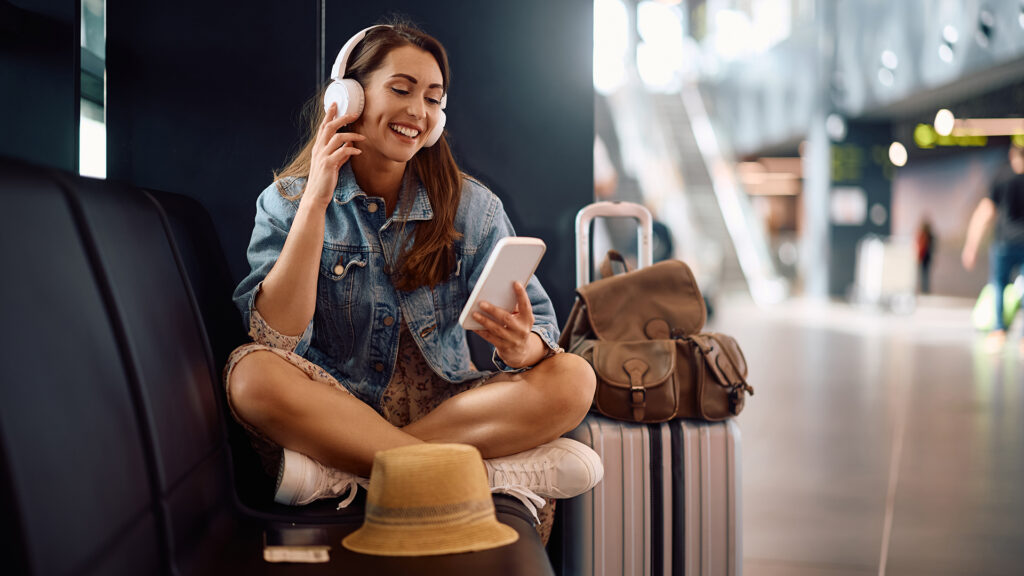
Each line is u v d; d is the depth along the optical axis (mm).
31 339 1065
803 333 10312
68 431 1097
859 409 5273
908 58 13547
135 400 1344
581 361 1837
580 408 1789
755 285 16719
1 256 1052
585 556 2076
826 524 3064
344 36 2438
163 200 1873
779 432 4609
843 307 15078
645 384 2082
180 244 1824
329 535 1510
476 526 1424
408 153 1813
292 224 1732
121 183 1694
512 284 1669
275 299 1724
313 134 2068
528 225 2582
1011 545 2844
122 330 1347
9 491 947
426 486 1404
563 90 2578
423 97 1812
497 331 1693
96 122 2273
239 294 1793
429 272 1899
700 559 2105
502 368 1893
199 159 2381
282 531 1519
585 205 2602
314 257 1714
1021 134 16797
